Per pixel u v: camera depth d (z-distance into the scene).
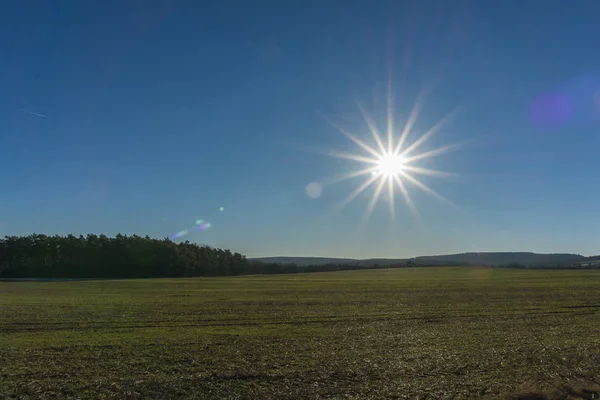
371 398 13.31
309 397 13.45
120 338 23.56
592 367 16.97
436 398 13.26
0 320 30.88
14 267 128.62
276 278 103.44
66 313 34.97
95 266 131.38
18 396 13.54
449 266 168.25
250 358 18.62
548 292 53.72
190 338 23.58
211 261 146.00
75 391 13.98
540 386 14.14
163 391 14.02
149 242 137.88
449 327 27.97
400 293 54.56
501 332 25.89
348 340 23.09
